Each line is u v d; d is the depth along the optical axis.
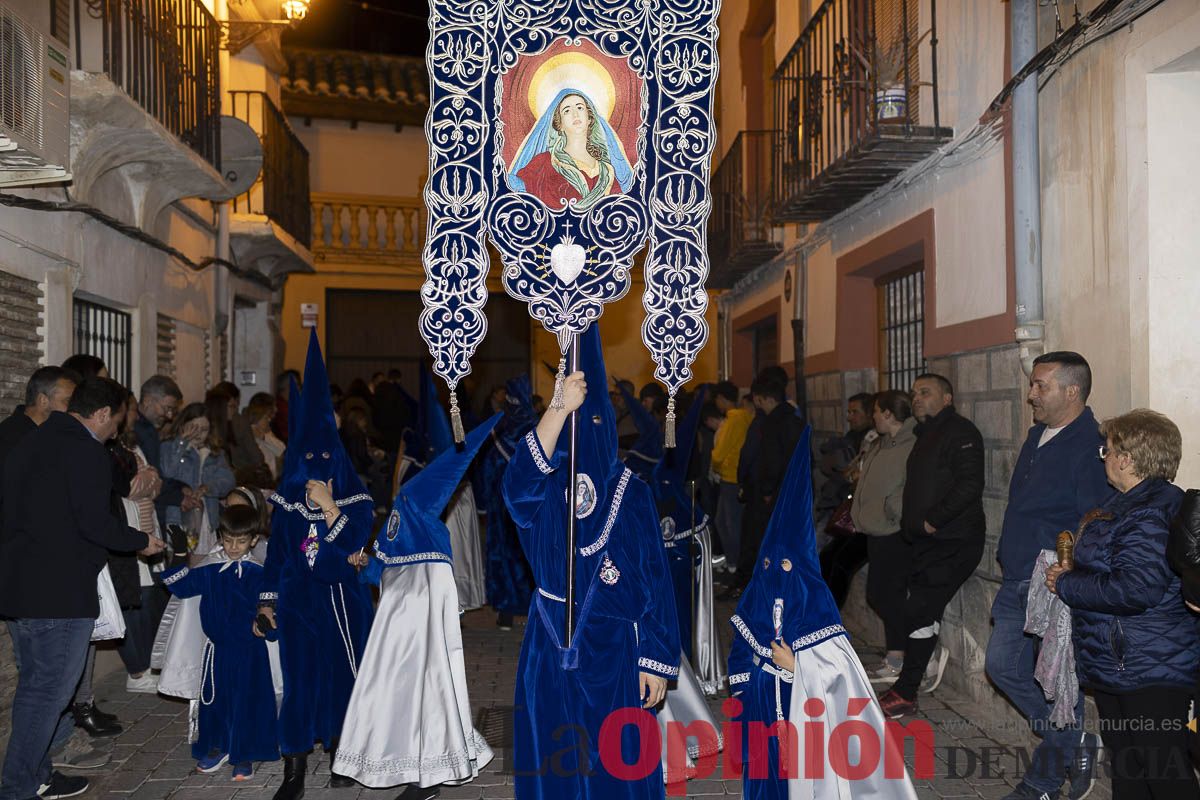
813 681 3.55
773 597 3.69
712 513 11.18
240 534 5.09
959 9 6.59
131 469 6.09
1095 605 3.66
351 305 17.33
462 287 3.71
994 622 4.74
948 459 5.83
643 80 3.75
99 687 6.85
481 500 9.44
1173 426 3.75
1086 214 5.01
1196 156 4.47
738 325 14.24
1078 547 3.83
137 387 8.16
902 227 7.68
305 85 17.09
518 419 8.45
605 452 3.71
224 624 5.06
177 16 7.98
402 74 18.20
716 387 10.99
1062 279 5.27
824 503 8.18
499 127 3.71
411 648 4.62
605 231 3.74
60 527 4.61
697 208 3.76
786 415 8.67
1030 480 4.57
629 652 3.64
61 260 6.51
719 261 12.78
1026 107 5.45
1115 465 3.81
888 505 6.51
